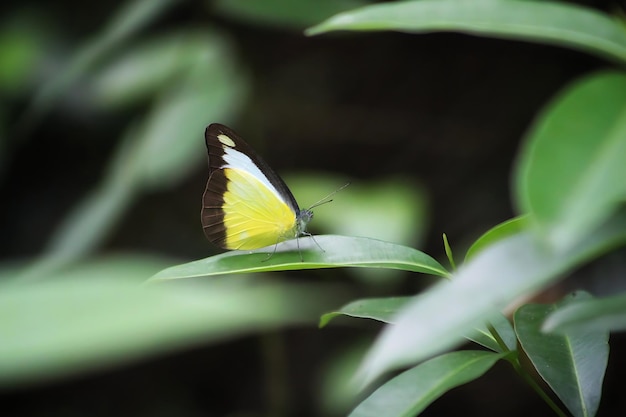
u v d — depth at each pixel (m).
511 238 0.44
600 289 0.89
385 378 0.92
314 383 1.08
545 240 0.36
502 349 0.64
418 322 0.40
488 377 1.09
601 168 0.39
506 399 1.08
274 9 0.78
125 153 0.84
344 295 1.03
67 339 0.16
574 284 0.89
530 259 0.42
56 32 1.05
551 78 1.12
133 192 0.80
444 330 0.40
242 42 1.06
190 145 0.80
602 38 0.56
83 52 0.80
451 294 0.42
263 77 1.11
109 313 0.18
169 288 0.22
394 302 0.65
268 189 0.69
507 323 0.64
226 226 0.69
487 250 0.44
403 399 0.62
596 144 0.41
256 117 1.07
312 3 0.78
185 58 0.83
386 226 0.81
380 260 0.63
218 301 0.21
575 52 1.09
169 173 0.80
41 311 0.18
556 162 0.40
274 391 0.88
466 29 0.59
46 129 1.09
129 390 1.13
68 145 1.11
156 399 1.13
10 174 1.12
